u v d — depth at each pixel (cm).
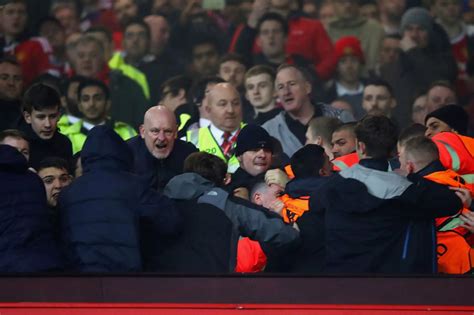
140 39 5228
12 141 3238
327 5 5312
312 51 5128
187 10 5341
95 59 5191
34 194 2870
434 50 5200
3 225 2823
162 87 4669
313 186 3017
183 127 3975
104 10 5434
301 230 2947
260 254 2973
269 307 2891
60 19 5403
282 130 4056
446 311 2877
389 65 5194
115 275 2864
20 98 4416
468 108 5222
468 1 5394
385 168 2875
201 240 2892
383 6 5316
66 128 4362
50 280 2862
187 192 2922
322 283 2902
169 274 2884
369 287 2886
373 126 2877
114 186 2856
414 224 2870
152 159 3244
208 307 2894
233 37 5300
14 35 5216
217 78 4069
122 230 2838
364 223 2861
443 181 2977
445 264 3038
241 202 2920
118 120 5044
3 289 2862
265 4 5197
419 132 3425
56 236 2920
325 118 3656
